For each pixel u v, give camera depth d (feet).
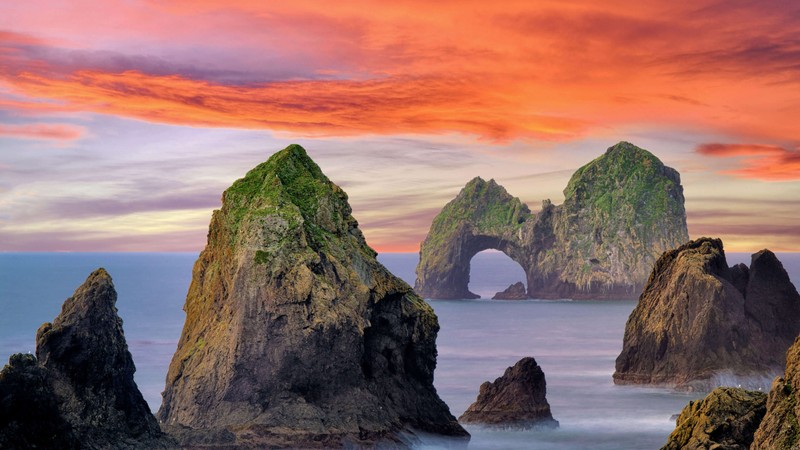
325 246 354.33
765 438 167.84
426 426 352.08
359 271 354.95
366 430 325.62
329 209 369.50
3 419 234.17
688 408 196.44
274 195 360.69
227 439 307.99
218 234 372.58
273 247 343.87
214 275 365.61
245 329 337.93
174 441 296.92
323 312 335.26
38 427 241.55
